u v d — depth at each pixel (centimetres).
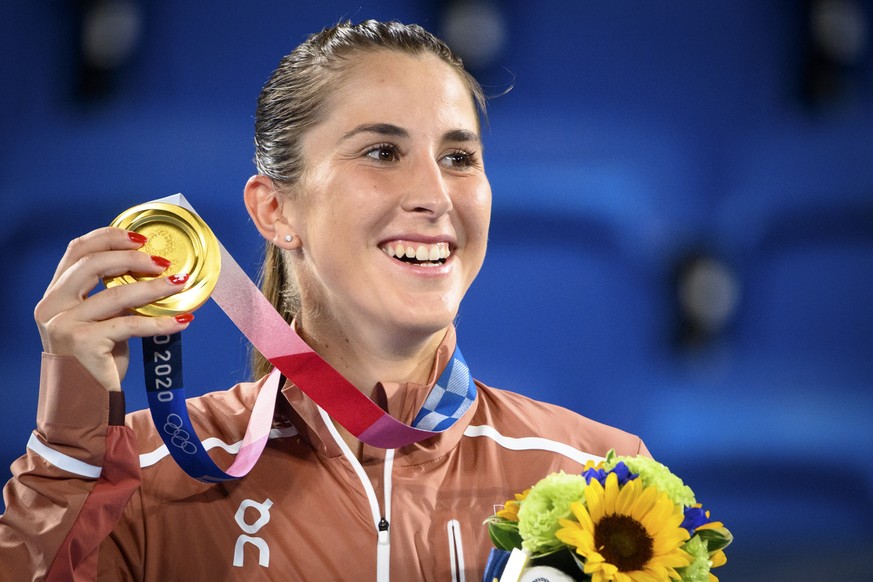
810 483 1359
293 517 583
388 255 574
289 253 623
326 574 571
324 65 598
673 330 1349
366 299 570
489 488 614
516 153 1339
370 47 593
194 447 555
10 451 1294
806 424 1359
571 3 1344
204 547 573
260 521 579
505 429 644
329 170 578
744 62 1370
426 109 577
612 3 1352
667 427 1337
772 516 1353
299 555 573
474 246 594
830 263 1382
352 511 587
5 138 1312
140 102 1321
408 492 599
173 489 584
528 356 1324
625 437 668
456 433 624
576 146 1348
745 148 1373
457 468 618
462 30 1304
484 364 1318
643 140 1360
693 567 496
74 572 528
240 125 1330
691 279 1345
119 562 567
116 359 532
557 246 1341
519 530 511
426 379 620
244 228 1325
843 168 1377
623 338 1338
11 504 529
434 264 579
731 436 1345
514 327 1326
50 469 524
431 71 592
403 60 591
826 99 1370
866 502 1361
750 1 1365
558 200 1340
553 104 1346
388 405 602
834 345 1378
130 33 1309
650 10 1358
